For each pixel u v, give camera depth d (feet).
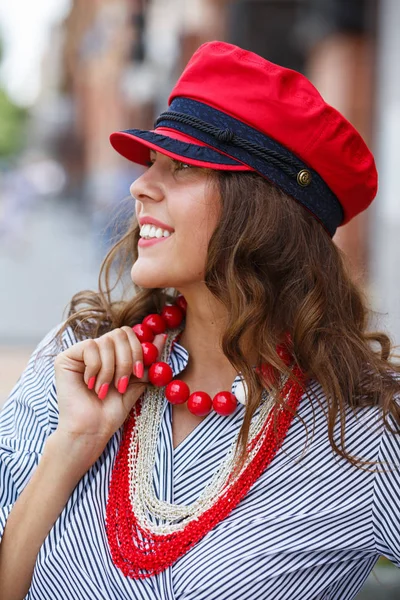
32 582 4.25
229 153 4.06
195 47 29.96
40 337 18.61
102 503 4.18
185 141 4.11
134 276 4.25
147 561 3.99
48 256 29.32
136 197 4.25
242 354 4.20
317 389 4.35
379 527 4.13
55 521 4.19
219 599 3.93
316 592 4.12
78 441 4.13
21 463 4.41
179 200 4.10
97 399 4.21
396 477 4.11
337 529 4.10
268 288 4.24
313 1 25.32
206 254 4.15
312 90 4.22
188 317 4.58
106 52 34.76
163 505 4.10
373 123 22.86
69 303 5.18
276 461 4.17
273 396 4.25
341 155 4.26
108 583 4.05
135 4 32.65
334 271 4.43
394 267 20.06
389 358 4.86
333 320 4.42
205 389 4.47
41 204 39.81
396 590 6.39
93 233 29.68
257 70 4.08
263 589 3.98
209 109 4.11
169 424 4.31
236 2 28.12
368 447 4.18
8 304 21.95
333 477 4.14
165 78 32.78
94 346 4.13
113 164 35.68
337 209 4.50
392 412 4.21
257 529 4.03
